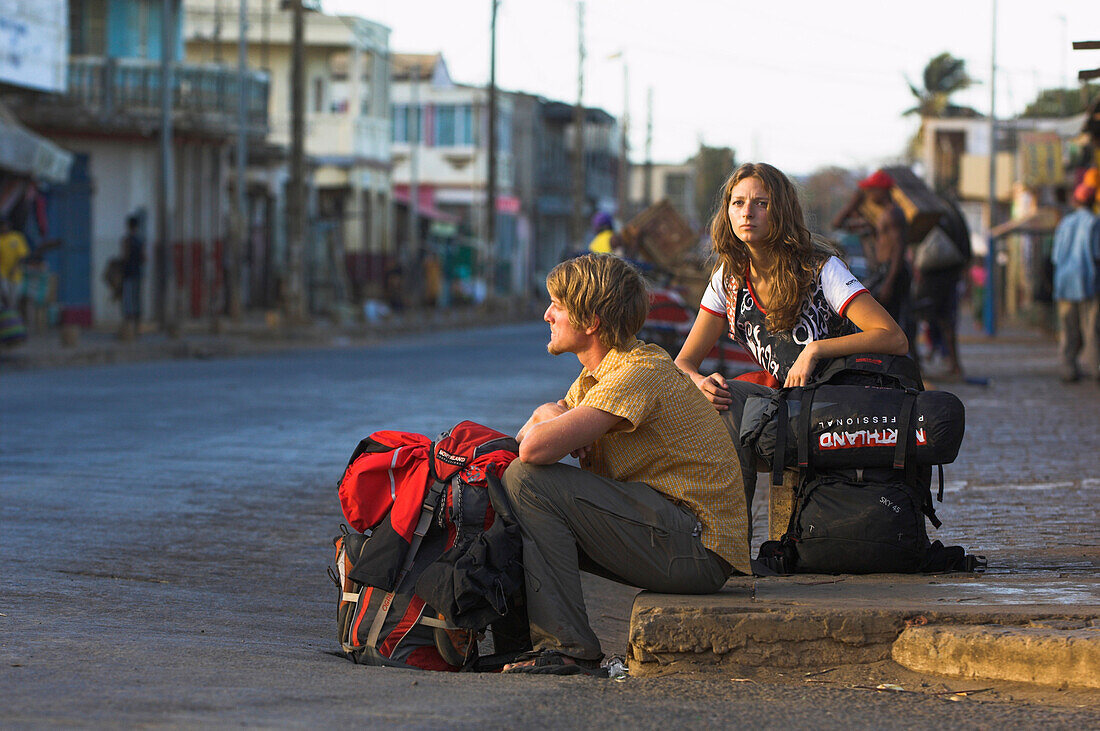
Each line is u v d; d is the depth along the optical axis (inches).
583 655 292.5
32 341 1656.0
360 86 3294.8
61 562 439.5
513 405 994.7
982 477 584.1
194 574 433.1
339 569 308.0
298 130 2085.4
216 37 2805.1
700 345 379.2
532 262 4849.9
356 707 238.5
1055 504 505.7
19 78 1711.4
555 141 5157.5
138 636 318.3
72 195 2169.0
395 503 296.0
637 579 302.2
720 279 372.8
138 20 2292.1
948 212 1079.0
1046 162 2445.9
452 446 301.1
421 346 1977.1
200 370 1369.3
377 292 3019.2
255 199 2994.6
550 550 294.4
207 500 573.3
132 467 660.7
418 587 290.8
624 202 4456.2
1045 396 988.6
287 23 3213.6
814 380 351.9
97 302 2201.0
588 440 294.8
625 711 240.4
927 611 281.7
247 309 2908.5
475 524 293.9
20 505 546.3
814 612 282.2
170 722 221.3
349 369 1395.2
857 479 340.8
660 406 302.5
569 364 1494.8
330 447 748.0
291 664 284.0
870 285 879.1
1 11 1648.6
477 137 4411.9
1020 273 3009.4
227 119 2233.0
